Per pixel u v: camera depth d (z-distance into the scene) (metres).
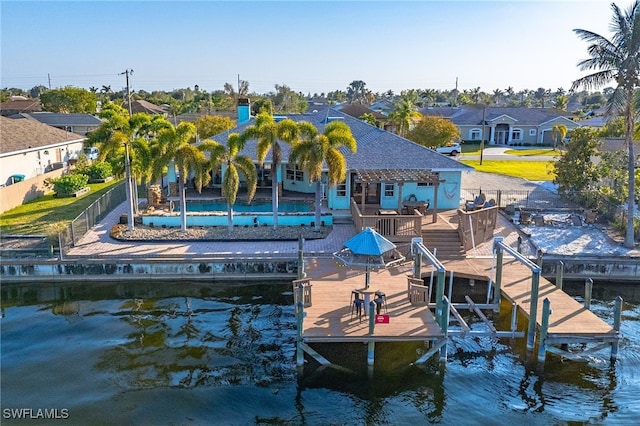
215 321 20.38
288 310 21.42
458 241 25.78
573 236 28.42
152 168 27.41
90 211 29.16
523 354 18.09
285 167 36.75
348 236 27.58
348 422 14.34
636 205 32.81
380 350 18.28
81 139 51.91
